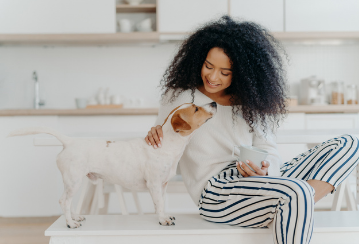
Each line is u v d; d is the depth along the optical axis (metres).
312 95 3.44
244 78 1.26
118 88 3.57
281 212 1.02
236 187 1.16
